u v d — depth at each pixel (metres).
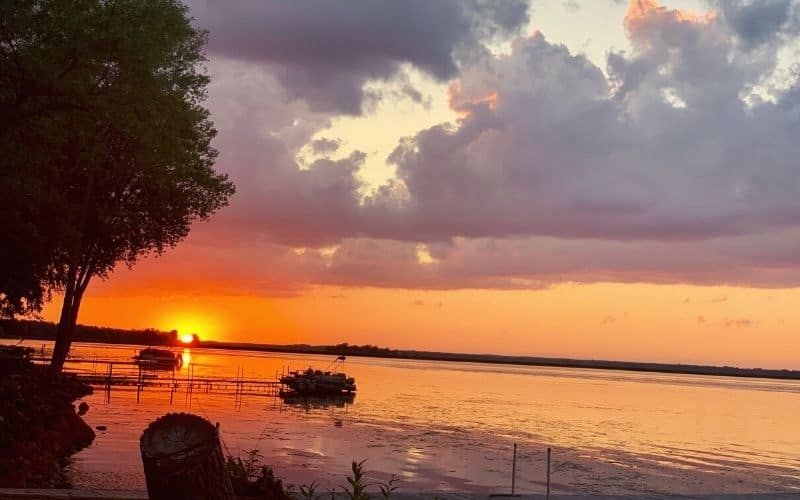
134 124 28.08
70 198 44.16
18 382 36.66
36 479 22.55
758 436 69.88
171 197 46.12
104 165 40.16
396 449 42.34
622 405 110.12
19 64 24.14
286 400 82.31
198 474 8.57
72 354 132.88
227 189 47.88
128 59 25.97
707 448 56.19
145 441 8.77
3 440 24.41
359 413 68.69
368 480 29.81
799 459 51.97
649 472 40.09
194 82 39.84
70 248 42.28
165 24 27.97
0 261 37.03
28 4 24.09
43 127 26.53
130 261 49.47
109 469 27.16
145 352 132.75
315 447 40.97
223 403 71.38
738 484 37.66
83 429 36.41
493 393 122.38
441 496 18.83
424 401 91.19
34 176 30.88
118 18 25.78
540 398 114.88
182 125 38.19
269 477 14.87
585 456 45.38
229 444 39.34
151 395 72.75
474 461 39.16
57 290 48.97
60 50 24.69
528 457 42.84
